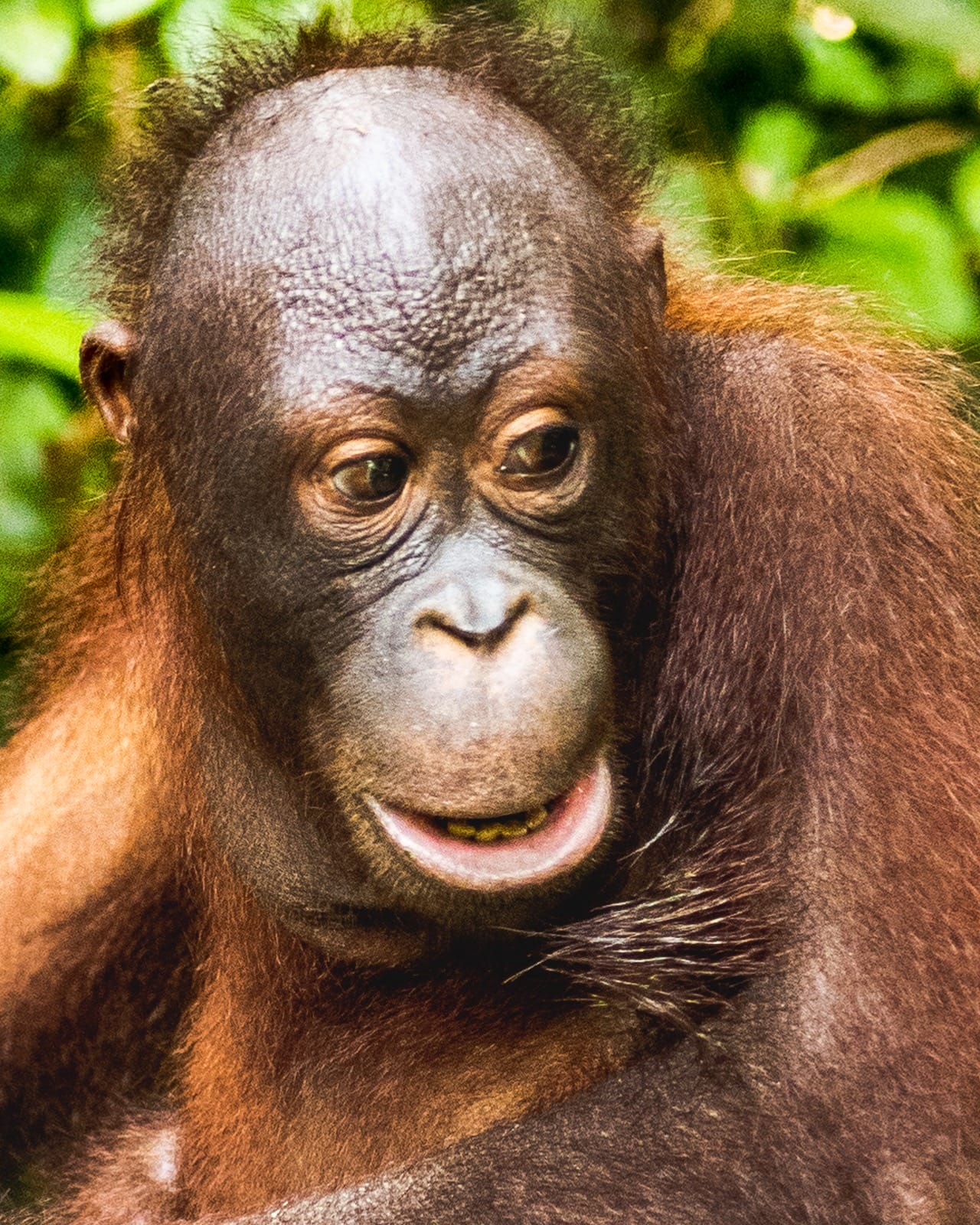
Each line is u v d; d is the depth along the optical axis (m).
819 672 6.11
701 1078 5.86
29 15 10.25
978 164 11.77
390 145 5.81
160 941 8.84
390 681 5.58
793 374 6.71
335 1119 6.89
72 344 9.78
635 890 6.57
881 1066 5.61
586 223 6.00
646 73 11.95
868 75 11.84
